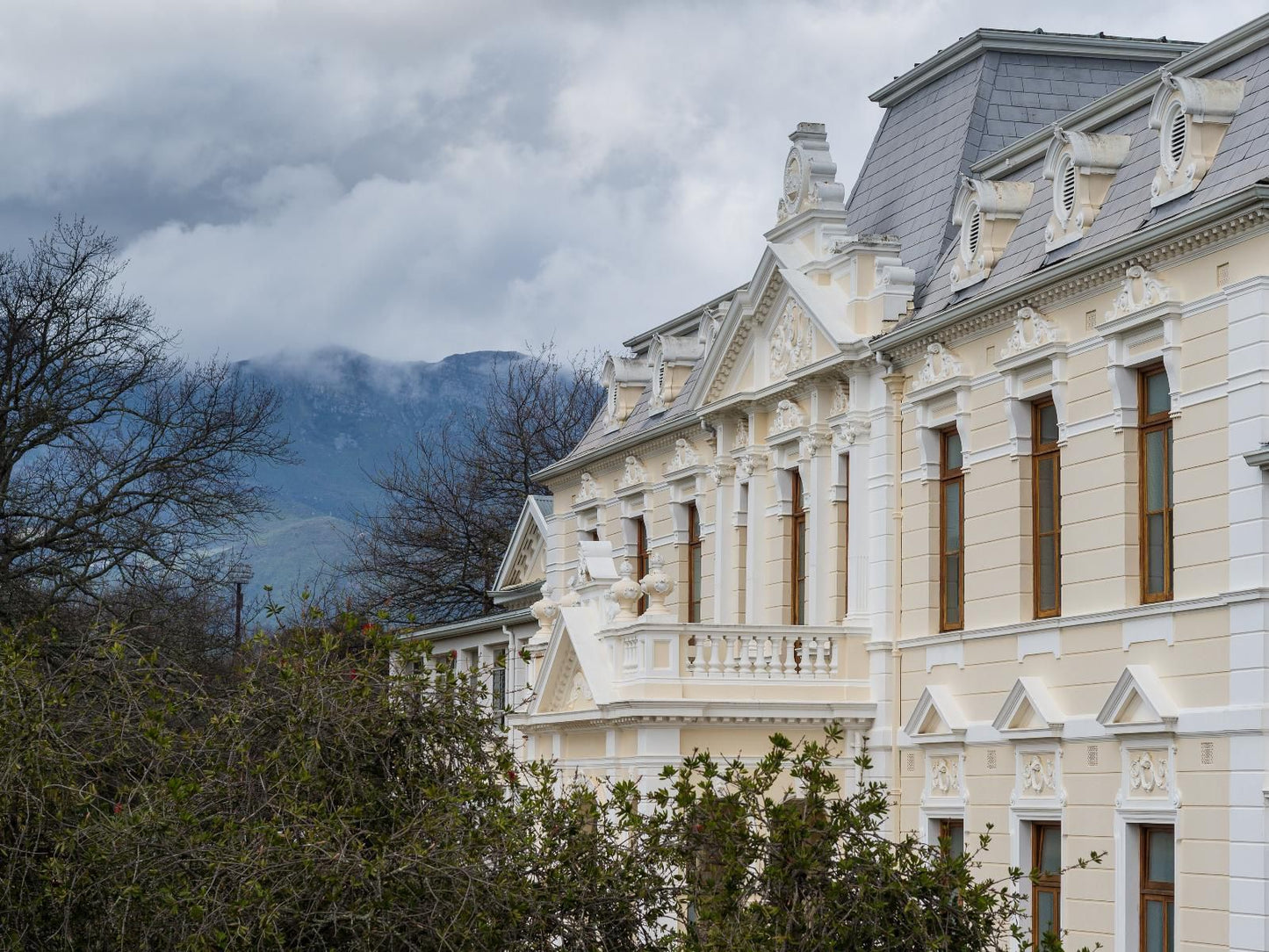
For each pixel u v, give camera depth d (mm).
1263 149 24188
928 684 30938
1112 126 28922
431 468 76000
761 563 36438
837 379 33781
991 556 29453
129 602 43781
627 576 35156
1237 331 24156
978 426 29922
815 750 18312
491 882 16953
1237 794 23656
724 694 32594
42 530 43688
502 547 71000
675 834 17875
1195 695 24641
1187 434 25047
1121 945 25625
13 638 20062
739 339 37125
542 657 38375
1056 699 27609
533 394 75000
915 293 33000
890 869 17156
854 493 33219
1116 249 25984
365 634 19234
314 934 16672
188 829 17328
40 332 44344
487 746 19344
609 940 17328
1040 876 18266
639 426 43719
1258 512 23672
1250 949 23250
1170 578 25688
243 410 47438
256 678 19188
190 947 16188
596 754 34375
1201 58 26750
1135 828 25812
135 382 45500
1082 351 27297
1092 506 26984
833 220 34969
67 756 18422
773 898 17016
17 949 17734
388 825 18109
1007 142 35062
